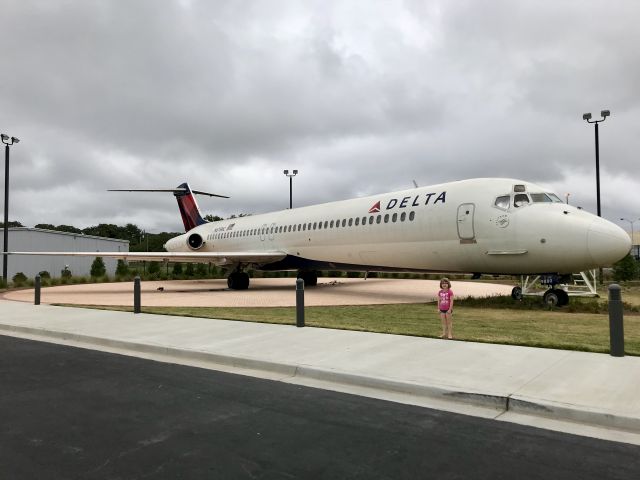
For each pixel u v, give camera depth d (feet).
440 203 53.52
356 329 33.50
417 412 17.60
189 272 126.72
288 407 18.31
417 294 70.03
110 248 176.65
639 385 19.12
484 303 52.54
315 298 63.87
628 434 15.33
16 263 138.00
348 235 65.26
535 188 48.57
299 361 24.04
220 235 96.89
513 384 19.43
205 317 40.86
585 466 13.05
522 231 46.57
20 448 14.55
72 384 21.88
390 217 59.11
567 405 16.81
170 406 18.57
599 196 90.07
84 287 92.94
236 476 12.59
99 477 12.57
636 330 34.55
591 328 34.96
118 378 22.90
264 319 39.88
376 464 13.25
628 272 103.24
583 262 44.24
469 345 27.14
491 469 12.89
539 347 26.55
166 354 28.25
